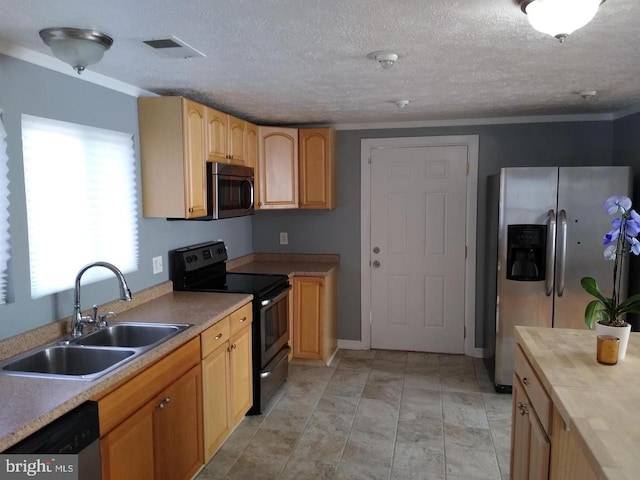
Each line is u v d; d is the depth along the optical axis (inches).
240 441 117.3
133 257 117.4
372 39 80.4
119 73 101.4
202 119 121.3
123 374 73.2
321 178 170.7
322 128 169.8
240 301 119.6
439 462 108.2
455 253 176.6
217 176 124.9
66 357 85.4
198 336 98.6
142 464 79.4
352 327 187.0
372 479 102.1
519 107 147.4
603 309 76.4
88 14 68.2
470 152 170.9
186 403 94.1
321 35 78.2
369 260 183.5
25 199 85.4
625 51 88.3
